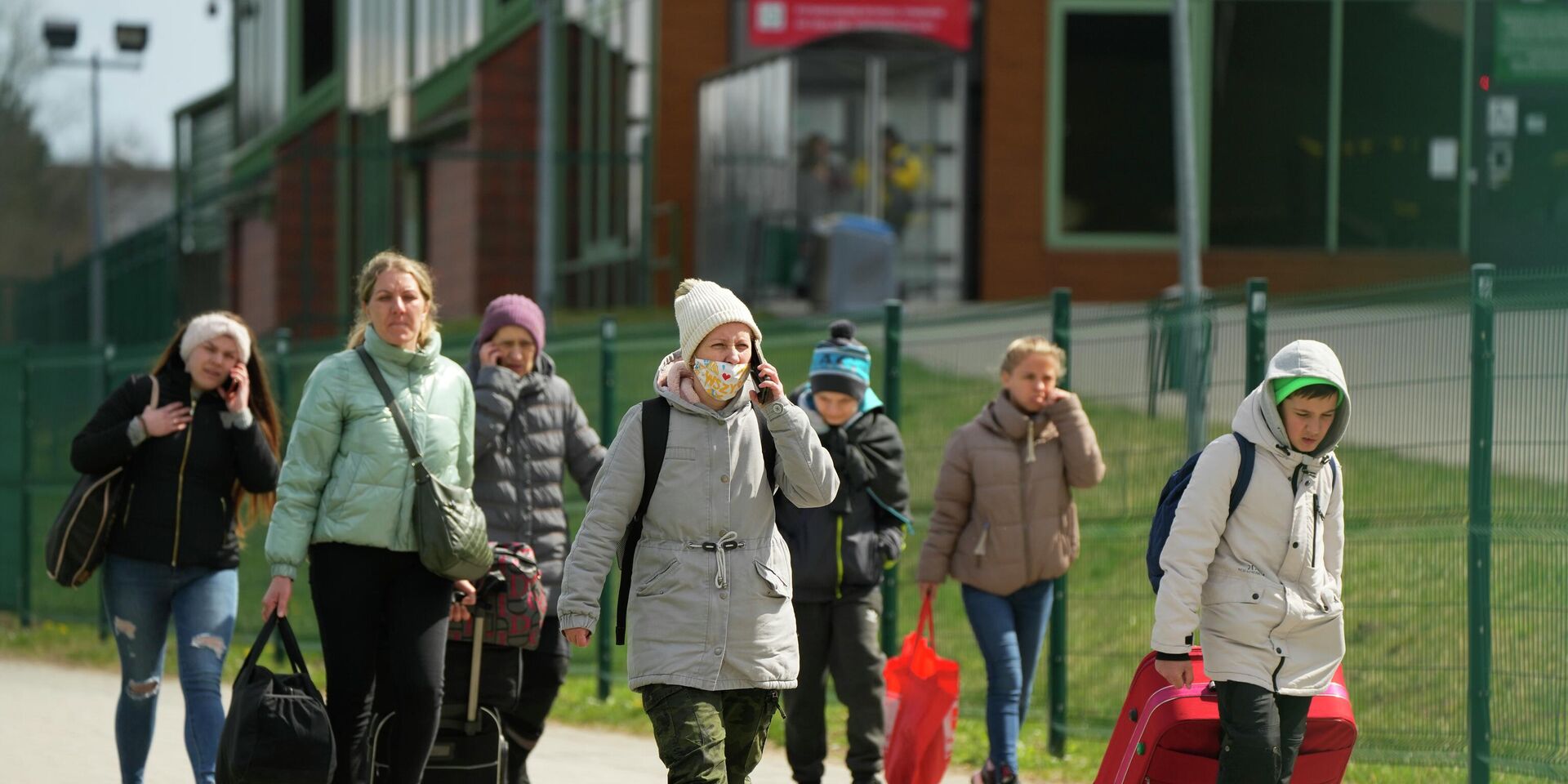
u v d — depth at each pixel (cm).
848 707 2564
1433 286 2712
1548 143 9225
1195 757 2012
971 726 3416
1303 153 9362
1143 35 9569
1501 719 2530
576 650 4169
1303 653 1941
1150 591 3531
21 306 15688
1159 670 1938
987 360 3562
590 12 11012
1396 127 9300
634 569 1978
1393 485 2816
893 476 2584
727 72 9581
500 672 2372
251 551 5156
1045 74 9588
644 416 1980
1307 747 2025
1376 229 9344
